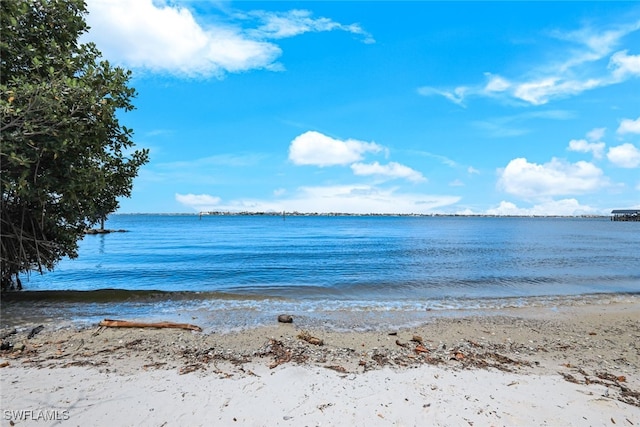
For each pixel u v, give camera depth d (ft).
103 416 13.58
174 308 34.27
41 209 32.53
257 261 77.66
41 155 25.50
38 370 17.95
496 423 13.80
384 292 45.19
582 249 110.63
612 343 25.35
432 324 30.07
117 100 30.55
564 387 17.33
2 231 32.37
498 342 25.23
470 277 56.90
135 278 55.62
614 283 53.16
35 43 27.78
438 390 16.62
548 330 28.60
